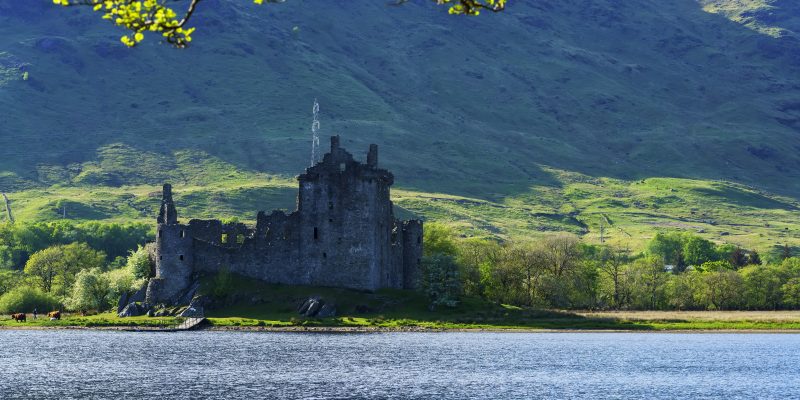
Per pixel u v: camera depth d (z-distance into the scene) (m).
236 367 198.12
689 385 185.88
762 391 179.62
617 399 169.12
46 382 178.75
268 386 176.00
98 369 194.62
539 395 172.00
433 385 180.75
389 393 170.75
